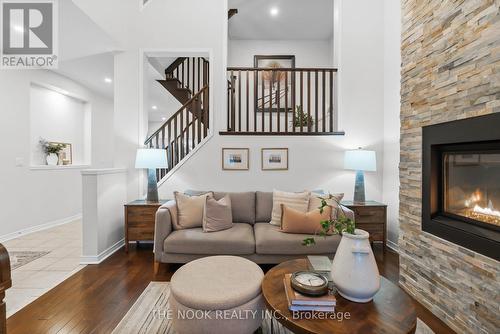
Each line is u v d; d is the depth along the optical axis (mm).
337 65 3633
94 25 2852
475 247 1537
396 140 3215
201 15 3570
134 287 2236
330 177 3566
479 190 1685
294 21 4867
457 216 1781
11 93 3643
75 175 4887
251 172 3564
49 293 2133
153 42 3562
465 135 1619
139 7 3570
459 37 1666
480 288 1504
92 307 1935
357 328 1101
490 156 1616
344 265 1314
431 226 1897
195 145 3703
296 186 3561
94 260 2768
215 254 2436
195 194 3102
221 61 3584
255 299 1500
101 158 5691
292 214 2557
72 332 1664
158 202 3201
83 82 4965
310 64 5453
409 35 2176
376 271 1301
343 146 3559
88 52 3537
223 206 2721
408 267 2170
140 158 3150
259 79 5199
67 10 2582
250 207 3035
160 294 2117
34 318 1798
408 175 2180
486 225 1574
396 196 3203
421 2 2023
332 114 3695
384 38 3516
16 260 2830
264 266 2701
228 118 3953
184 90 4688
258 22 4887
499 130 1406
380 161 3533
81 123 5312
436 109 1865
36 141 4266
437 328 1713
